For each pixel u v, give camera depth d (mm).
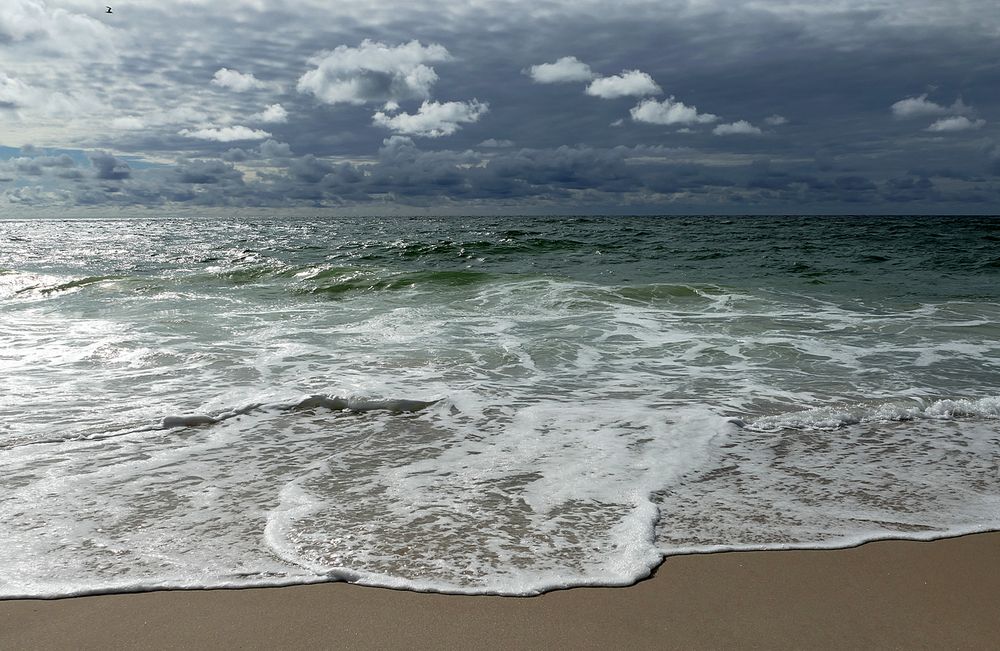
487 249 21594
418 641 2260
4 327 8305
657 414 4855
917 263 18141
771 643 2266
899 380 5945
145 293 12133
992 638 2303
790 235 32625
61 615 2391
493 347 7141
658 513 3258
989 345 7480
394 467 3842
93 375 5922
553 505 3330
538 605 2477
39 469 3773
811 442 4340
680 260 19094
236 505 3312
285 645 2230
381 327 8344
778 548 2943
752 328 8391
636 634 2307
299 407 4969
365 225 58531
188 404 5023
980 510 3354
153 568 2709
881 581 2678
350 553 2840
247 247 25422
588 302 10406
